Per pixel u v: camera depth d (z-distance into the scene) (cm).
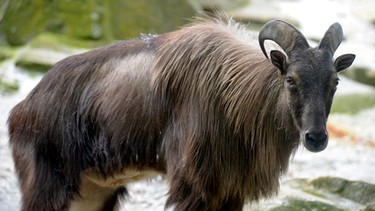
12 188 2020
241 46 1459
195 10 3572
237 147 1446
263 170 1454
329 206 1781
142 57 1541
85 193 1680
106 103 1548
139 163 1558
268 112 1402
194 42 1484
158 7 3481
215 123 1442
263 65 1412
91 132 1576
